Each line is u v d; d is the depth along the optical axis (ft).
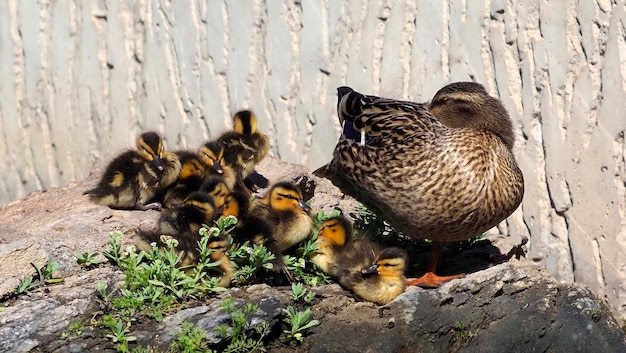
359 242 29.17
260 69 39.86
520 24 35.04
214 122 40.96
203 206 28.84
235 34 40.04
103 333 25.53
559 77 34.68
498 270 28.40
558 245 35.35
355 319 27.04
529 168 35.53
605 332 28.35
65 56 43.96
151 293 26.55
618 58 33.55
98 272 27.78
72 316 25.89
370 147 29.12
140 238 28.48
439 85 36.68
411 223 29.07
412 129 28.96
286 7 38.91
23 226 30.68
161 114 42.24
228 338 25.75
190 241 28.04
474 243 32.35
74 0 43.42
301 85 39.06
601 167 34.22
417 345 26.99
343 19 38.01
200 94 41.11
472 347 27.50
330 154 38.83
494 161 28.63
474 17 35.78
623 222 34.04
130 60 42.70
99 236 29.43
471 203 28.35
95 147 43.96
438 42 36.58
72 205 32.40
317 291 27.96
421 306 27.32
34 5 44.16
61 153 44.70
